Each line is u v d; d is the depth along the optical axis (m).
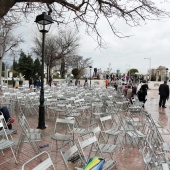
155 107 16.88
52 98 12.38
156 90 38.44
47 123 9.75
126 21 8.23
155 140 5.77
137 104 11.73
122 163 5.76
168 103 19.97
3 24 10.40
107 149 5.11
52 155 6.05
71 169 5.21
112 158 5.85
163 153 4.83
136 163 5.77
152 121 6.76
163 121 11.41
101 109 11.87
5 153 6.10
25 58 51.16
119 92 17.75
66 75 46.88
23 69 50.88
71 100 11.46
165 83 16.77
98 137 7.40
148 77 49.25
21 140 5.71
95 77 48.28
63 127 9.02
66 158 3.92
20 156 5.93
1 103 12.21
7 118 7.76
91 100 11.88
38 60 51.94
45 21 8.24
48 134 8.01
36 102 12.01
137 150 6.73
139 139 6.89
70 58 41.59
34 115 11.65
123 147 6.89
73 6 7.81
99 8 8.31
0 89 19.89
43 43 8.62
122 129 6.91
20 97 12.14
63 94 14.20
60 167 5.32
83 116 10.95
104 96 13.62
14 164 5.45
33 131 6.39
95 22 8.98
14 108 13.01
